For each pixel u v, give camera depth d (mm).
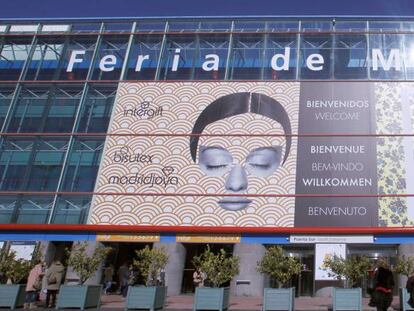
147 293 18562
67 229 30969
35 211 32406
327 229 29750
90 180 33375
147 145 34469
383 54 36719
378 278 13633
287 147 33375
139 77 37688
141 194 32438
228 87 36250
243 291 28234
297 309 19859
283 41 38219
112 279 29484
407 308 17844
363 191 31312
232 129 34469
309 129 33906
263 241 29844
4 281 20453
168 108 35906
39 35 40719
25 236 30984
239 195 31828
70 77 38438
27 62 39562
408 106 34219
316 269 28391
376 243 29188
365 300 24656
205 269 19078
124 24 40562
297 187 31766
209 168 33094
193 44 38844
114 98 36938
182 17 39844
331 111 34469
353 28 38219
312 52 37406
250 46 38250
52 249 30703
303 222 30438
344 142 33219
